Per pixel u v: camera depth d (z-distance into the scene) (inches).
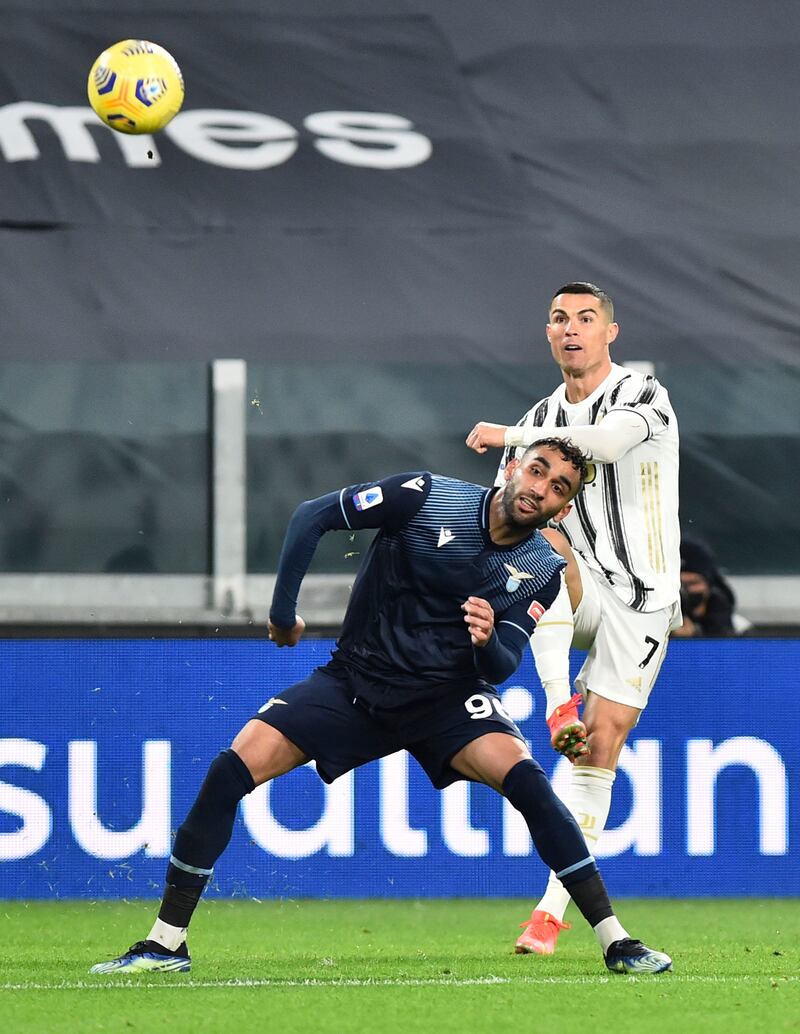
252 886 855.1
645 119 1328.7
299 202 1294.3
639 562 685.3
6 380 1234.0
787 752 879.1
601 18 1378.0
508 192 1299.2
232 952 649.0
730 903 856.3
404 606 544.7
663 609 686.5
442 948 666.2
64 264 1245.1
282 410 1263.5
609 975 551.8
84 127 1306.6
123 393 1242.0
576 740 557.0
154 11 1359.5
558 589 554.6
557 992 509.0
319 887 858.1
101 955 631.8
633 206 1289.4
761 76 1348.4
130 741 853.8
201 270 1253.1
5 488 1220.5
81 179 1285.7
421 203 1296.8
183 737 856.9
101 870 850.1
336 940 703.1
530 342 1234.6
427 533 538.0
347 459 1263.5
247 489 1251.8
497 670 527.2
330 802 860.0
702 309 1242.0
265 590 1191.6
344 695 548.4
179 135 1315.2
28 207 1267.2
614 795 869.8
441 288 1254.3
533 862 867.4
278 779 857.5
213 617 1170.6
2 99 1307.8
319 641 863.7
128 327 1218.6
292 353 1218.6
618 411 671.8
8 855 845.8
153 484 1232.2
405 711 546.0
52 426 1232.8
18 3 1342.3
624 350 1225.4
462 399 1279.5
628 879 869.8
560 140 1322.6
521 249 1270.9
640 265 1261.1
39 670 852.0
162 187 1293.1
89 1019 452.1
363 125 1333.7
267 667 862.5
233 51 1353.3
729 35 1366.9
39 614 1160.2
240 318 1232.2
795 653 880.9
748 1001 494.3
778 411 1268.5
